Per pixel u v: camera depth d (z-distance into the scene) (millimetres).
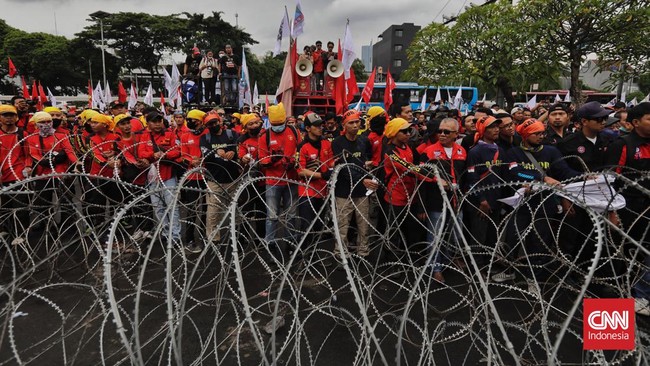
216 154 5531
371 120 5691
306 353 3607
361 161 5148
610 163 4152
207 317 4199
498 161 4777
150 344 3725
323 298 4641
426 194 4867
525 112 7137
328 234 6277
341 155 4895
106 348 3660
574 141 4812
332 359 3525
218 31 53938
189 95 14547
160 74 60938
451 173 4699
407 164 4418
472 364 3439
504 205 4988
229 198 3883
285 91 12242
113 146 6000
